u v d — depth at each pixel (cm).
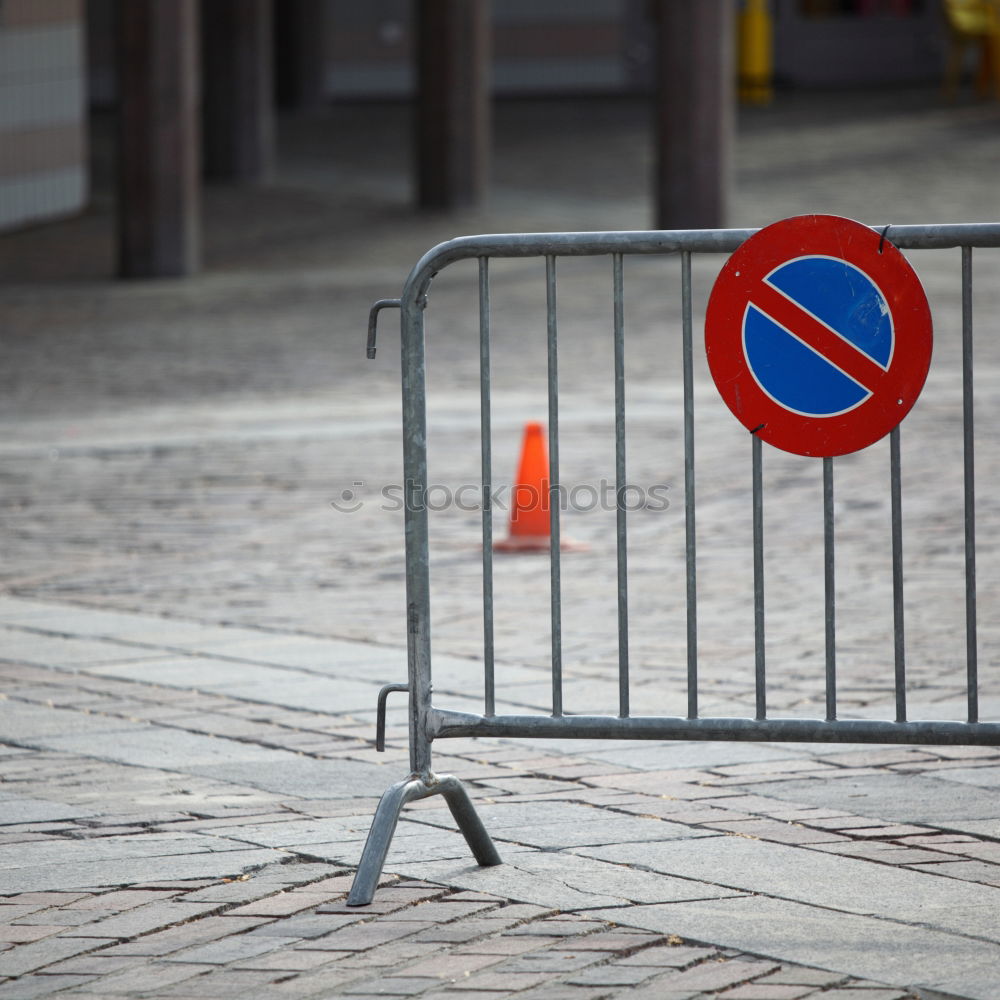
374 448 2652
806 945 930
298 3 8988
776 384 1039
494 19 9650
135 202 4772
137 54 4731
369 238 5419
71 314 4181
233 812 1180
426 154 5881
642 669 1540
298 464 2550
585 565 1970
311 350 3612
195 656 1605
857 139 7294
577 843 1106
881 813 1156
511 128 8088
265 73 6688
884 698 1429
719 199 4912
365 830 1139
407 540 1059
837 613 1723
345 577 1922
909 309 1017
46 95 6006
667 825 1141
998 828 1122
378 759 1302
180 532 2158
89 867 1073
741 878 1038
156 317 4109
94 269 5003
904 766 1264
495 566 1983
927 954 916
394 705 1444
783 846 1094
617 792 1216
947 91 8806
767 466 2480
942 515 2141
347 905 1003
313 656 1599
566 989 879
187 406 3041
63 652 1625
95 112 9169
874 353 1025
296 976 905
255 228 5684
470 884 1034
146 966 922
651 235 1041
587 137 7675
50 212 6075
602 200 6006
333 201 6203
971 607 1033
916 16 9744
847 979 886
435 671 1543
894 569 1030
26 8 5862
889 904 991
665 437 2689
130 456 2634
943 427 2694
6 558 2039
